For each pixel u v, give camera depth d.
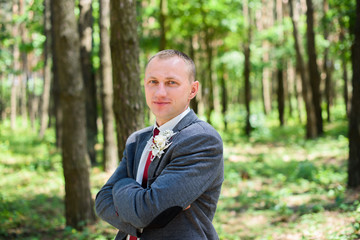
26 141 18.08
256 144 16.50
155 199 1.41
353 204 5.67
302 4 23.61
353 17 11.58
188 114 1.60
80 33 11.31
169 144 1.52
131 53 3.94
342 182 7.64
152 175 1.55
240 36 17.78
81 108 5.92
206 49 18.75
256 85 39.28
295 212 6.20
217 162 1.52
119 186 1.56
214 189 1.58
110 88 10.27
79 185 5.96
